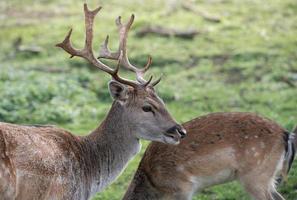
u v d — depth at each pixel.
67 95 21.22
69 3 32.19
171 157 13.21
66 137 11.67
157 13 29.66
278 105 20.52
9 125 10.91
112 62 24.02
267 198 13.04
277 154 13.10
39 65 24.61
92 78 22.89
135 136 12.17
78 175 11.66
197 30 27.12
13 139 10.69
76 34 27.59
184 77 23.09
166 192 13.33
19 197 10.64
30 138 10.95
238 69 23.58
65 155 11.41
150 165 13.37
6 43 27.34
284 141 13.16
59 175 11.19
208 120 13.31
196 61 24.52
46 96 20.89
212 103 20.91
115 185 15.71
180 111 20.30
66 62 24.78
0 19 30.28
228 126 13.16
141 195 13.44
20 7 31.97
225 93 21.64
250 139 13.03
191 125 13.37
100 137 12.17
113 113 12.19
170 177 13.23
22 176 10.62
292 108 20.25
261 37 26.70
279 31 27.39
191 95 21.47
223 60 24.52
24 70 23.95
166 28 27.34
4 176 10.36
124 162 12.26
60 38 27.38
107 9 30.92
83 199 11.86
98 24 28.61
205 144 13.09
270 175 13.10
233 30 27.55
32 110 20.02
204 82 22.66
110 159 12.17
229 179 13.24
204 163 13.09
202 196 14.93
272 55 24.59
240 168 13.06
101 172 12.12
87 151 11.99
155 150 13.40
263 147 13.02
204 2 30.92
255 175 13.04
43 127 11.57
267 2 30.67
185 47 25.83
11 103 20.14
